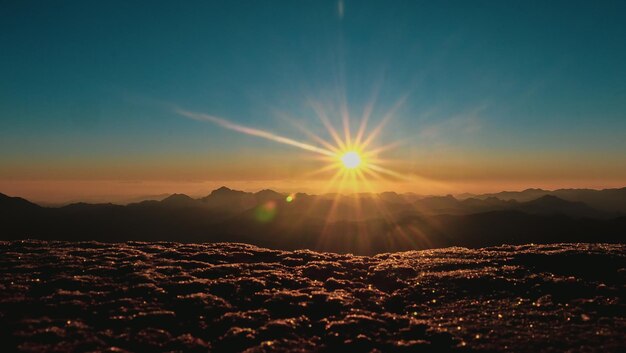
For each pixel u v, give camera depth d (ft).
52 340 60.03
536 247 148.05
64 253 123.75
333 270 115.03
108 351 57.31
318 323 72.59
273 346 61.11
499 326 69.36
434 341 64.08
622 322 70.44
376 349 61.05
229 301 83.10
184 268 110.73
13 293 79.56
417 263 122.52
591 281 96.37
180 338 63.82
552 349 59.52
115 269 102.68
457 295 88.58
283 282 99.45
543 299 83.87
